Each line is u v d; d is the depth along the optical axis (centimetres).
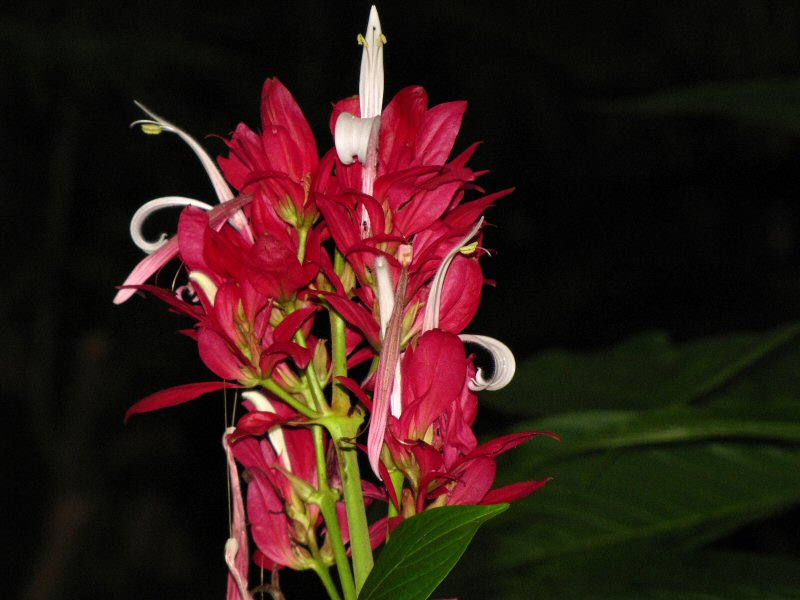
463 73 363
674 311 384
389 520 102
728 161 374
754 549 327
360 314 101
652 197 391
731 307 379
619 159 377
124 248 343
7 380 369
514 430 131
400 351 102
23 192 339
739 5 344
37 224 340
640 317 385
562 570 123
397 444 101
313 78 347
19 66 299
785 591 118
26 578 373
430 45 362
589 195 391
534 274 396
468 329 382
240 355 102
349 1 356
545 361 167
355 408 103
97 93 313
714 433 120
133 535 381
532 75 363
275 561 105
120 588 375
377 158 102
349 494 103
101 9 316
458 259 103
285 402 105
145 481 381
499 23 356
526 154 379
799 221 380
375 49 103
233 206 103
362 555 103
